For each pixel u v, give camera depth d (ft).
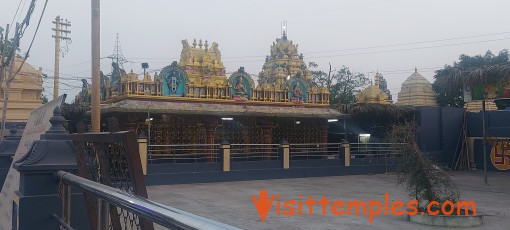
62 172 10.89
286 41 95.66
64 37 91.20
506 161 75.10
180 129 67.31
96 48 32.99
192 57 72.38
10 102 77.10
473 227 29.63
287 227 29.35
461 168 79.97
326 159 69.26
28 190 11.50
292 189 51.57
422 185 31.78
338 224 30.50
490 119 78.02
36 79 81.66
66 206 10.90
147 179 55.36
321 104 78.69
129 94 62.13
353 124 85.30
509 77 48.01
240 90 71.41
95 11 33.06
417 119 78.64
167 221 4.51
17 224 12.35
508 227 29.63
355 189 51.47
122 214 7.59
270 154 71.92
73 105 67.15
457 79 52.85
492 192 48.85
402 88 107.45
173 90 65.77
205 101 68.03
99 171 9.60
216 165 60.49
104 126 69.56
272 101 74.49
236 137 72.33
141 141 55.62
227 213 34.86
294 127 77.71
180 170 57.77
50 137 12.21
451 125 81.25
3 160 23.80
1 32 74.28
